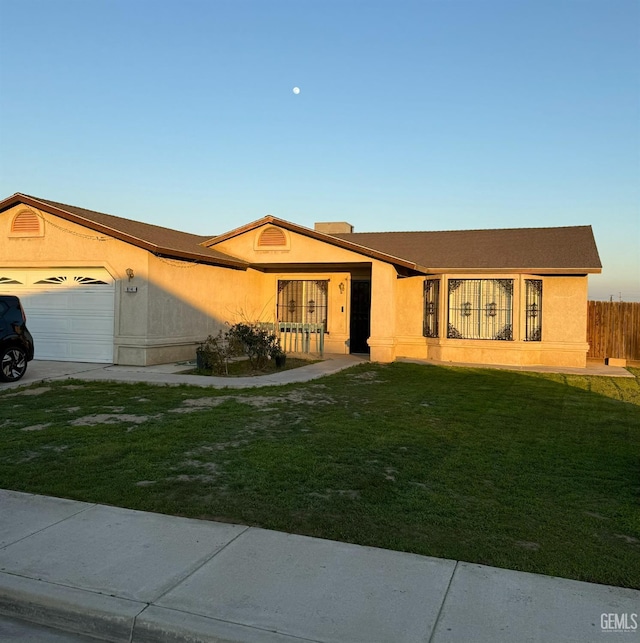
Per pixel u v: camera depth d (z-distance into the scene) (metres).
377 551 4.46
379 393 11.61
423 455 7.08
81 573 4.11
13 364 11.82
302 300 19.64
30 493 5.66
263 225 17.52
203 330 16.53
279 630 3.46
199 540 4.65
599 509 5.39
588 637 3.38
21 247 15.23
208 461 6.66
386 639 3.37
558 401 11.29
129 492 5.68
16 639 3.64
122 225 16.02
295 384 12.36
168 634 3.51
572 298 17.23
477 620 3.54
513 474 6.43
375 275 16.78
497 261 17.62
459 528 4.92
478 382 13.70
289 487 5.86
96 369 13.66
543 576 4.09
